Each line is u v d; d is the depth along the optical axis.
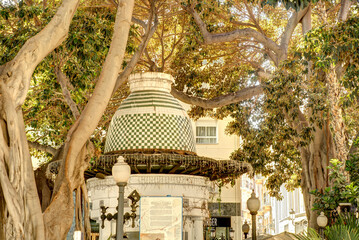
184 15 22.08
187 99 23.33
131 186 15.85
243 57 25.09
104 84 9.49
